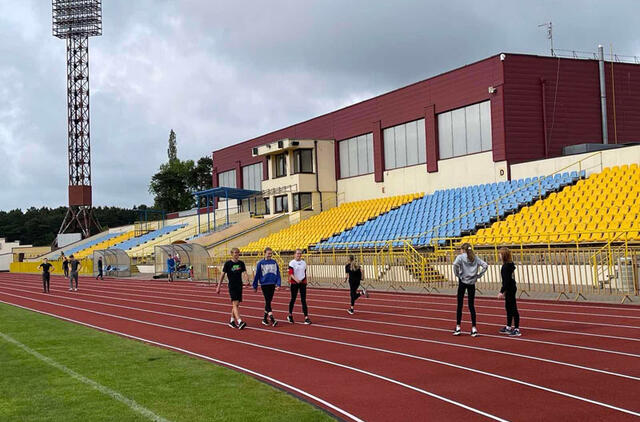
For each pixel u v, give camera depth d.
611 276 21.94
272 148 53.72
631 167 29.56
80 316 21.47
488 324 16.06
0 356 12.68
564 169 33.41
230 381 9.89
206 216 69.06
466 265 14.15
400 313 19.41
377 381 9.91
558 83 37.38
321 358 12.09
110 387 9.53
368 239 40.44
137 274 58.12
